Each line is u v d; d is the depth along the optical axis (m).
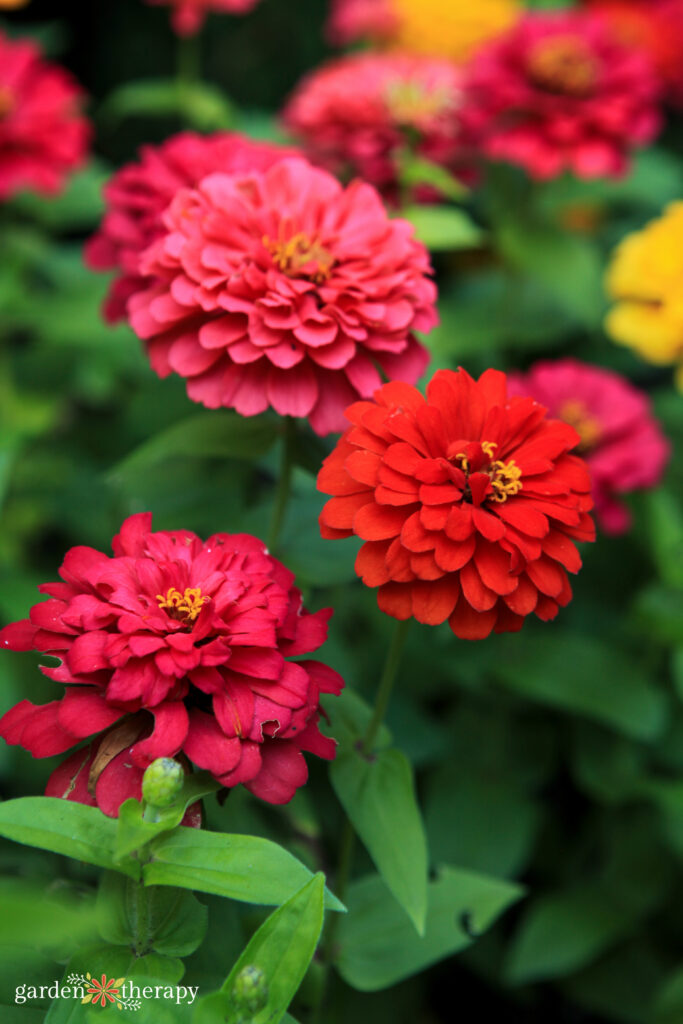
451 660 0.72
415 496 0.47
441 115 0.75
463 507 0.47
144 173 0.63
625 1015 0.71
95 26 1.43
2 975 0.47
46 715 0.46
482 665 0.71
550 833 0.79
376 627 0.74
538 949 0.70
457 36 1.12
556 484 0.48
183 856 0.44
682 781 0.78
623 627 0.76
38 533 0.91
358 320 0.53
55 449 0.89
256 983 0.42
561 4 1.21
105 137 1.43
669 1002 0.63
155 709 0.44
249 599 0.46
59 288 0.91
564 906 0.72
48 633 0.46
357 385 0.53
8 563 0.77
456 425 0.49
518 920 0.76
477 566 0.47
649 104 0.84
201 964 0.49
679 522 0.83
